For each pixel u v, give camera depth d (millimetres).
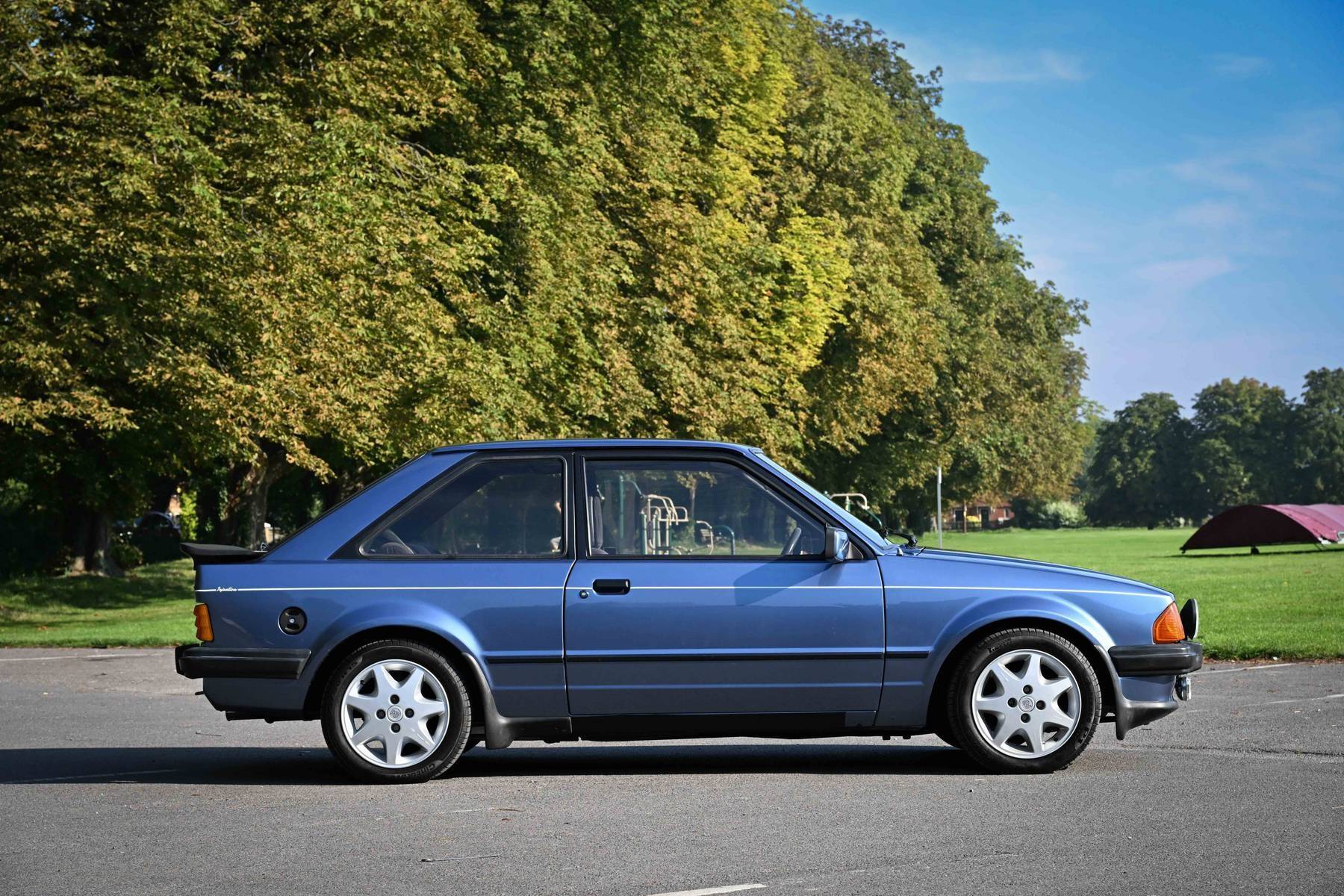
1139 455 156750
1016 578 8102
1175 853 5938
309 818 6980
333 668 8148
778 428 39656
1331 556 42312
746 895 5355
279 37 27391
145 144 24297
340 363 25188
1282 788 7363
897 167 51188
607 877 5680
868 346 48531
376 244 26109
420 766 7945
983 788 7547
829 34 64812
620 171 34156
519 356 29438
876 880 5543
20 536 43750
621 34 35281
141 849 6320
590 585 8031
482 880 5660
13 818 7090
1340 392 152500
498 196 29547
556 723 8039
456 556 8172
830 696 8000
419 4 27328
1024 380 64875
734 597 8000
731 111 41000
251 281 24219
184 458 33625
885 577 8047
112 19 26125
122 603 33188
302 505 51031
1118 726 8055
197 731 10625
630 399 33031
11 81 24062
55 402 24578
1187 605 8336
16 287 24219
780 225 45688
